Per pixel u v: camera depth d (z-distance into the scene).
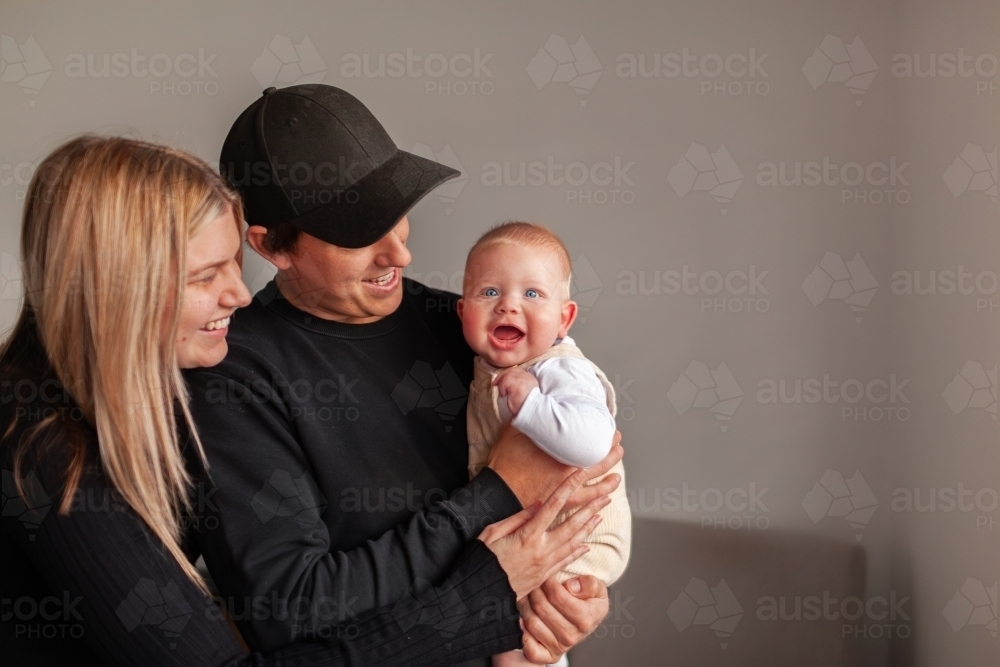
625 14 2.33
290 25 2.35
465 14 2.35
